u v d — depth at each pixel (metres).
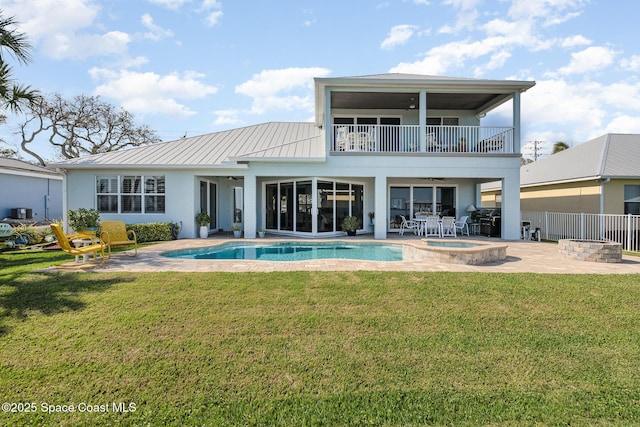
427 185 17.47
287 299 5.32
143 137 32.06
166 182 14.27
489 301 5.31
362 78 13.03
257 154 14.34
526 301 5.33
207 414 2.84
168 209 14.27
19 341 3.96
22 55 8.09
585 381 3.31
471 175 13.98
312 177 14.52
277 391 3.13
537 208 19.53
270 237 14.70
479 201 17.42
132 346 3.87
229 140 17.33
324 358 3.67
